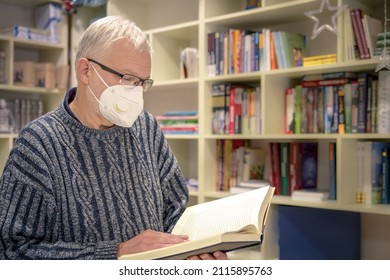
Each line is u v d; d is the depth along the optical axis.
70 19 3.50
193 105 3.12
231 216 1.10
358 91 2.18
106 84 1.15
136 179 1.22
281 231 2.44
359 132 2.18
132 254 1.03
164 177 1.33
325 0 2.20
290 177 2.46
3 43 3.17
